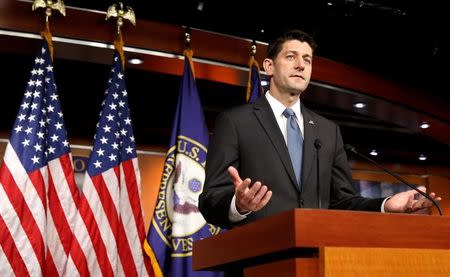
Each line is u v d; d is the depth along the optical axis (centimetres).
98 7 477
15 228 371
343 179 242
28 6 448
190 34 498
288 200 221
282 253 161
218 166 227
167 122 643
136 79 607
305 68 247
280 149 228
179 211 428
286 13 514
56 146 403
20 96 579
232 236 172
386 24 522
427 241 152
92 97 605
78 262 386
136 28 482
